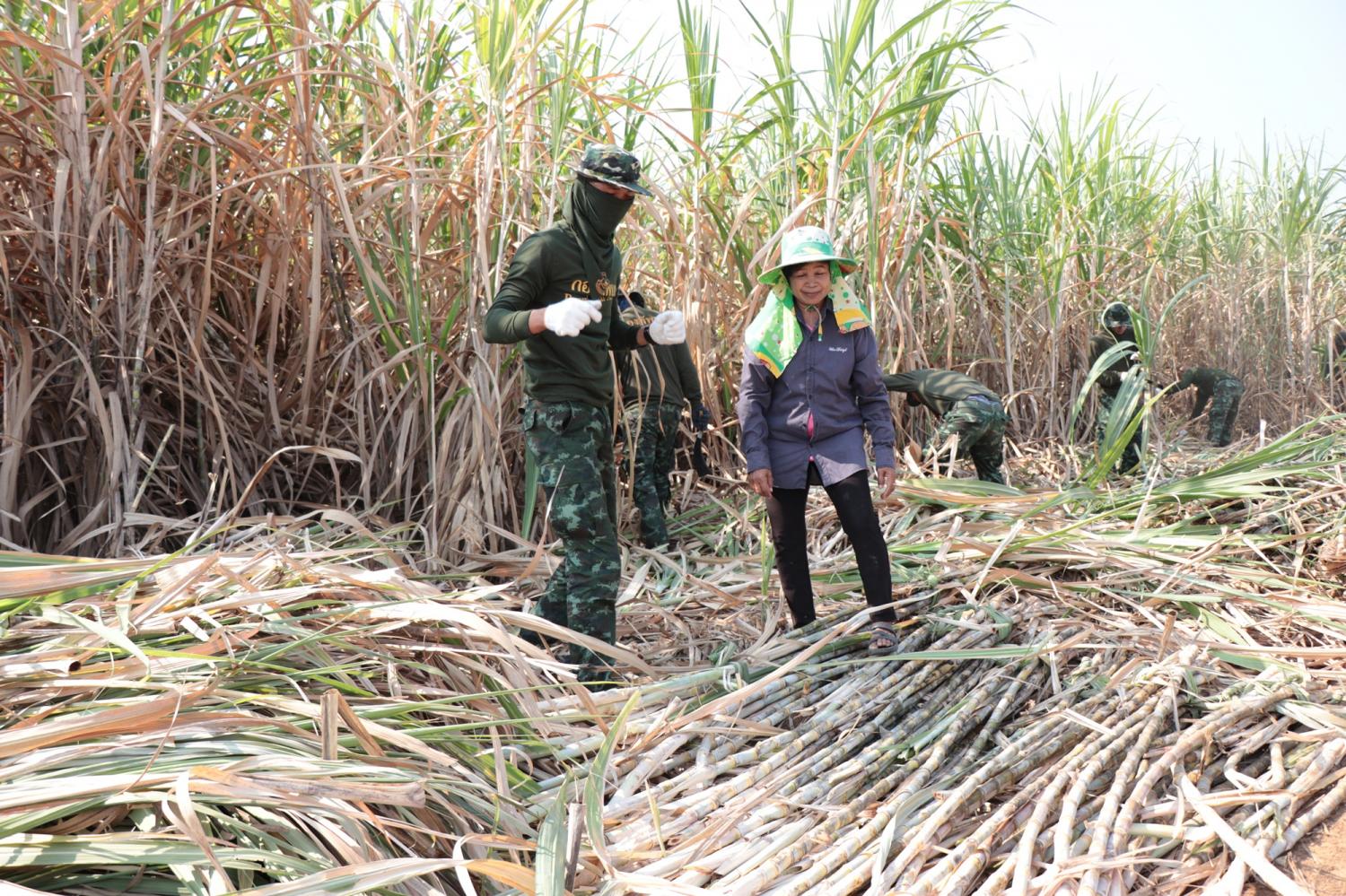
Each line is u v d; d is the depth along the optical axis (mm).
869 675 3225
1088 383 5844
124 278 3732
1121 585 4000
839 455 3539
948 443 5738
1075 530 4648
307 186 4090
